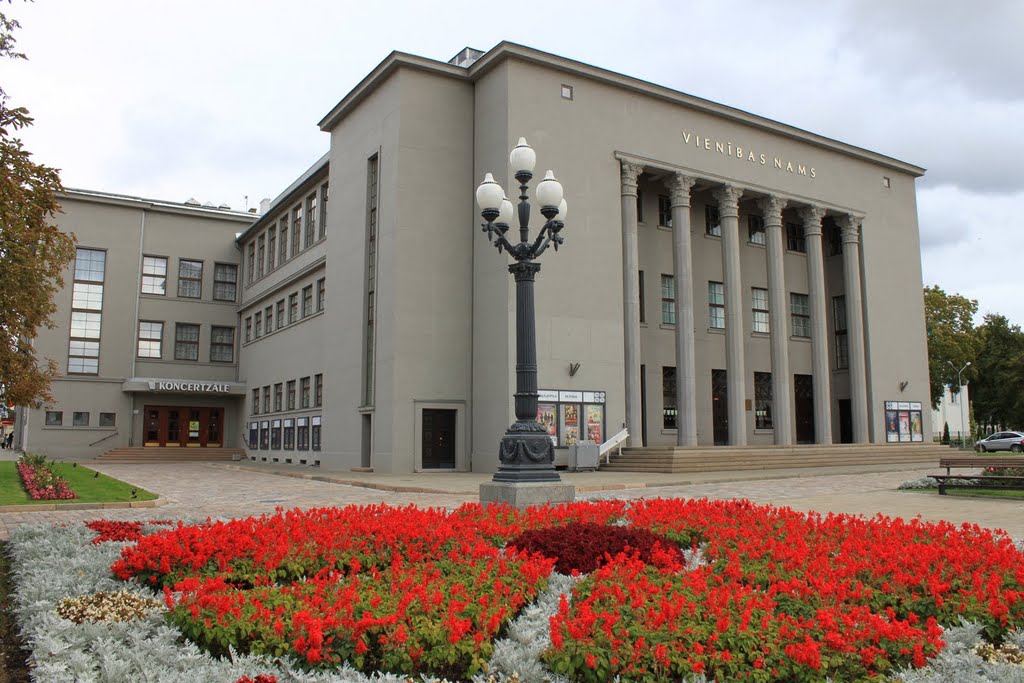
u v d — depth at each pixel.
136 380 46.09
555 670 5.14
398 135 30.42
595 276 30.61
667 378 35.88
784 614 6.21
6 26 13.05
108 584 7.54
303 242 41.12
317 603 6.14
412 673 5.30
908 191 43.09
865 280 40.22
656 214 36.47
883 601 6.66
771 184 36.72
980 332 61.31
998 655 5.69
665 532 9.91
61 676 4.93
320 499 19.70
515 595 6.69
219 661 5.45
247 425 48.22
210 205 54.28
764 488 22.05
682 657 5.14
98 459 44.38
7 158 14.41
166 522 12.18
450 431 30.19
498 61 30.23
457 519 10.40
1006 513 15.09
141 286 48.41
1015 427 68.38
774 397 35.91
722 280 38.09
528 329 13.62
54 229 15.99
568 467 28.94
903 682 5.05
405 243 29.97
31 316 17.31
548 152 30.11
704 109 34.47
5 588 8.14
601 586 6.61
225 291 51.00
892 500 17.91
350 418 32.97
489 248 30.00
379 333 30.69
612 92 32.19
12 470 27.69
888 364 40.38
